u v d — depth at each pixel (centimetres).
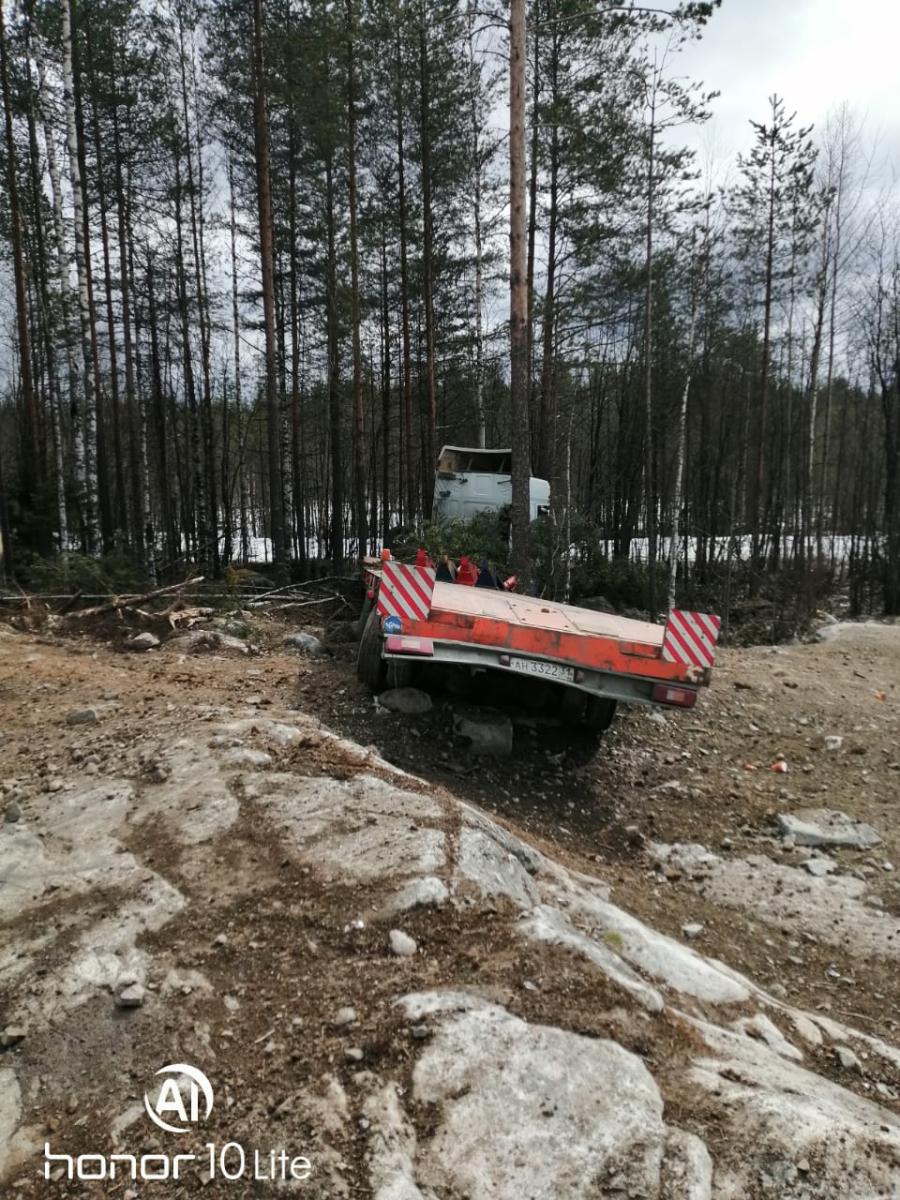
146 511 2723
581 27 1641
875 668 1012
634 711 741
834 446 4025
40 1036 251
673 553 1892
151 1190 200
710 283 2141
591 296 2052
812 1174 207
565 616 647
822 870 503
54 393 2038
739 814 582
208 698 644
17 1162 210
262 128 1533
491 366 2355
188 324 2498
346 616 1177
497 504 1468
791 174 2202
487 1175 200
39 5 1681
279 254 2353
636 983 282
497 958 277
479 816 394
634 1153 207
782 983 383
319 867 329
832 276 2281
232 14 1758
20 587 1214
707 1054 258
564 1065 232
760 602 2316
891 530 2244
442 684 681
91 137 2056
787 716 769
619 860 511
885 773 657
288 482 2584
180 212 2308
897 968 405
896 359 2228
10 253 2033
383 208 2238
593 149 1803
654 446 2664
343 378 2712
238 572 1233
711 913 448
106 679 701
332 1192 194
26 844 371
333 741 481
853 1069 299
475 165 2084
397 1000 254
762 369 2502
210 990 267
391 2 1471
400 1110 218
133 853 356
